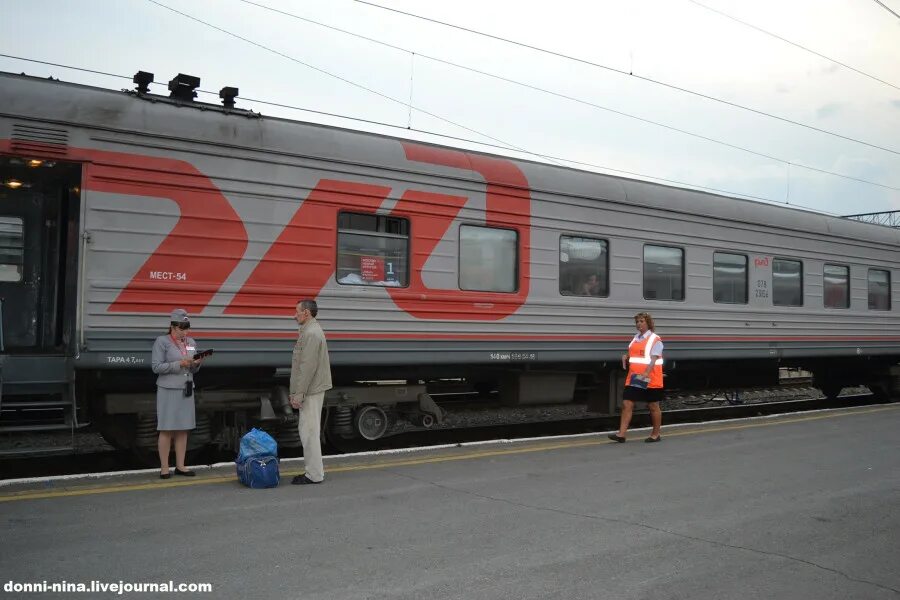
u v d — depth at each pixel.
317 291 8.01
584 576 4.40
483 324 9.16
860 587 4.32
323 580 4.26
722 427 10.56
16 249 7.42
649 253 10.89
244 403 8.03
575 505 6.00
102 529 5.12
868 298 14.30
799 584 4.34
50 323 7.50
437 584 4.23
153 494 6.12
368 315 8.32
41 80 6.97
